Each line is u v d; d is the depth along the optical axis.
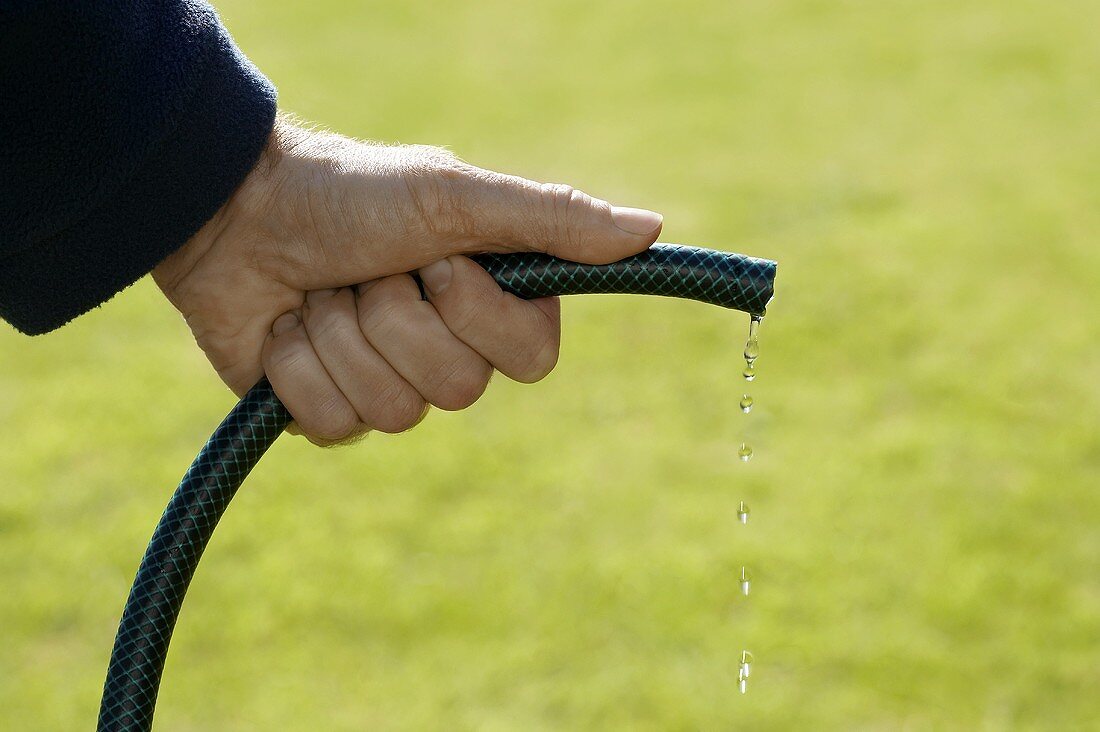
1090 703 3.57
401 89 11.38
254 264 1.51
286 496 4.73
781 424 5.19
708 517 4.53
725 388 5.50
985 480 4.66
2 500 4.85
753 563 4.23
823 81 10.77
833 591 4.08
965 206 7.66
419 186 1.43
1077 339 5.79
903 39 11.80
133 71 1.28
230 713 3.69
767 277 1.33
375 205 1.44
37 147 1.27
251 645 3.96
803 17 12.92
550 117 10.37
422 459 4.98
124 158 1.29
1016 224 7.30
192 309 1.55
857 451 4.92
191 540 1.31
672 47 12.26
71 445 5.29
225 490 1.36
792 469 4.84
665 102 10.55
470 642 3.94
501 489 4.78
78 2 1.23
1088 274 6.54
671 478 4.82
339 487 4.79
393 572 4.28
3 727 3.68
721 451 5.00
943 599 4.00
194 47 1.33
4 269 1.35
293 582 4.23
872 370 5.60
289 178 1.47
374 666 3.86
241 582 4.24
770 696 3.65
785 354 5.80
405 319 1.46
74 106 1.26
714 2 13.74
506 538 4.46
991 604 3.97
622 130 9.85
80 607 4.21
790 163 8.75
